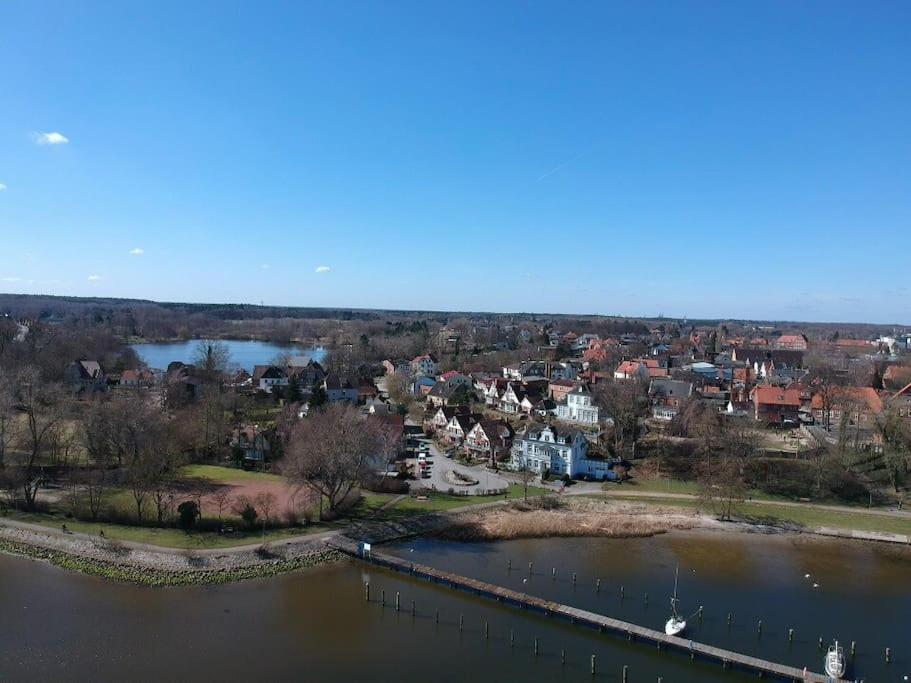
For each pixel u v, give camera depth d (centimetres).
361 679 4953
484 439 12169
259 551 7212
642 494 9944
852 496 9894
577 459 10869
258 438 10956
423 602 6272
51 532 7525
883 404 12494
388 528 8119
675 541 8219
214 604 6141
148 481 8025
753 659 5138
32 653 5203
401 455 11794
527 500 9469
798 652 5462
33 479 9169
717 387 15838
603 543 8075
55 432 10125
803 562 7575
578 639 5603
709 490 9462
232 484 9475
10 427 10350
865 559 7712
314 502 8756
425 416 15050
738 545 8106
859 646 5591
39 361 15350
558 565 7312
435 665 5156
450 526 8394
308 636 5575
